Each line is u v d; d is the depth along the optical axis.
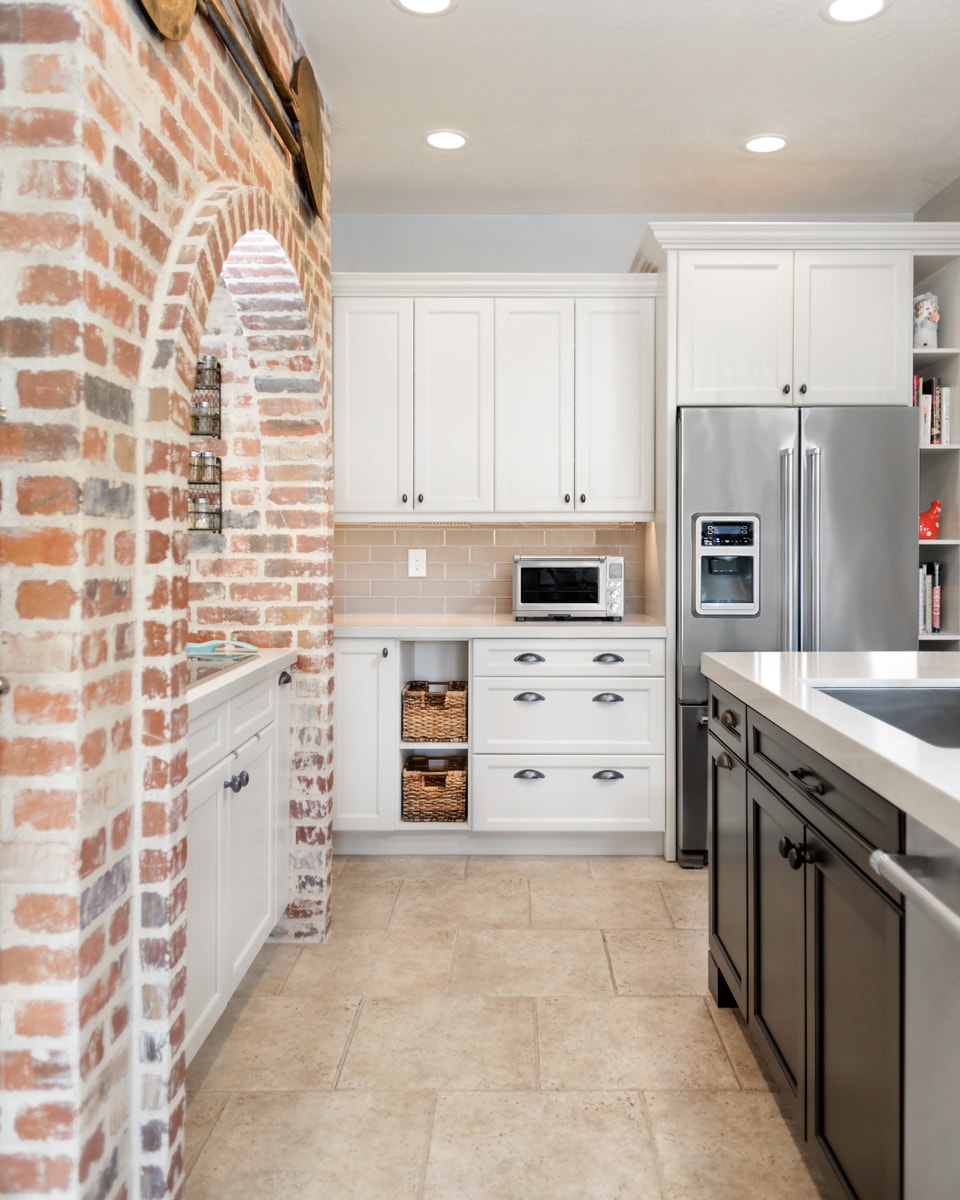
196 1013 1.83
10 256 1.10
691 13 2.37
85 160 1.10
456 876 3.23
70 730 1.11
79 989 1.13
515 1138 1.77
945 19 2.40
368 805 3.42
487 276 3.50
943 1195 1.09
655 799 3.38
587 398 3.54
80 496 1.11
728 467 3.25
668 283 3.31
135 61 1.26
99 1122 1.20
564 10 2.35
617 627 3.36
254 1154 1.72
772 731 1.78
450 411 3.55
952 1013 1.07
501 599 3.94
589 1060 2.04
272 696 2.44
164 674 1.31
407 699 3.47
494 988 2.38
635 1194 1.61
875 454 3.24
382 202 3.74
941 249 3.32
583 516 3.57
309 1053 2.08
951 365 3.46
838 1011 1.42
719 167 3.39
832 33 2.47
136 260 1.27
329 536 2.67
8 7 1.09
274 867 2.48
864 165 3.38
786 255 3.31
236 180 1.75
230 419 2.63
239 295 2.33
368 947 2.63
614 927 2.78
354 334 3.55
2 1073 1.12
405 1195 1.61
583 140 3.15
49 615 1.11
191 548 2.65
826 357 3.32
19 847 1.12
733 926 2.11
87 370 1.12
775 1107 1.87
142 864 1.32
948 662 2.19
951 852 1.04
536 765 3.40
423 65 2.62
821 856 1.49
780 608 3.26
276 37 2.15
